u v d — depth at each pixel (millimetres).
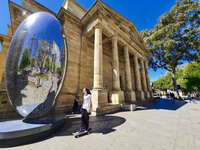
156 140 3049
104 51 15781
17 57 3730
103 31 11352
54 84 4148
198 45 19766
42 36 4039
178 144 2779
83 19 11562
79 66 10906
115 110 8406
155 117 6059
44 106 3936
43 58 3914
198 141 2943
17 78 3695
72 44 10594
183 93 42469
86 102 3805
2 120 4320
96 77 8703
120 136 3365
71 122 5168
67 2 12648
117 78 10477
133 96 12211
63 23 10477
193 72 30547
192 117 6035
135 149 2537
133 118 5836
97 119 5680
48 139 3201
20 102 3713
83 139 3166
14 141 2812
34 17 4312
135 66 16547
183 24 20797
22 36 3922
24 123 3744
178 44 21328
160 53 23531
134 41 16344
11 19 9078
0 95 6145
